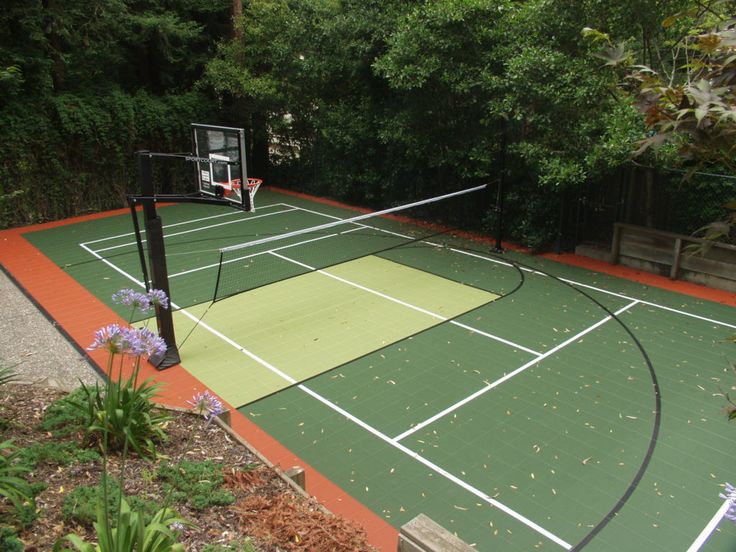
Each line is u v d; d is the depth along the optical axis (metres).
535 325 11.13
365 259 14.81
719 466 7.24
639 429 7.99
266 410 8.48
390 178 18.59
